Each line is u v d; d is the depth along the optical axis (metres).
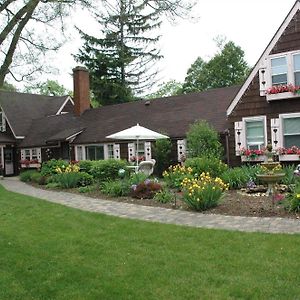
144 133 18.17
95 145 26.41
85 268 5.81
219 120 21.06
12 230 8.44
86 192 15.05
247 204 10.45
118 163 16.70
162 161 21.84
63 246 7.02
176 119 23.62
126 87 43.91
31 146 32.06
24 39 13.07
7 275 5.66
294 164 17.36
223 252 6.26
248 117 18.73
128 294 4.87
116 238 7.47
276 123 17.83
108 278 5.39
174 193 11.87
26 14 11.48
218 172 15.42
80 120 30.59
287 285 4.88
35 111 38.28
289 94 17.17
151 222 8.77
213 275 5.32
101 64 42.72
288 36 17.48
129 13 13.23
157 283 5.15
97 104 45.53
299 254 5.93
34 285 5.27
